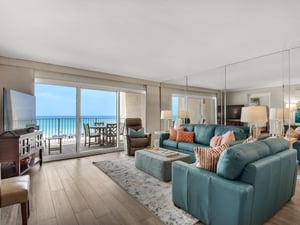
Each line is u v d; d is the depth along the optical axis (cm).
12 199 145
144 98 582
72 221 175
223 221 147
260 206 155
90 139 570
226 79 485
